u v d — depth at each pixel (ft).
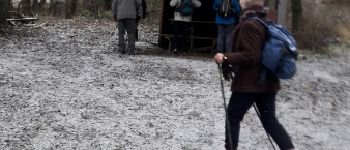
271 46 15.72
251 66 15.96
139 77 32.76
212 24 48.80
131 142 19.72
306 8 71.00
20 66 34.22
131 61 39.01
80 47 45.93
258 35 15.66
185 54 44.96
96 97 26.71
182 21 44.04
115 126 21.71
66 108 24.09
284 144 16.55
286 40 15.93
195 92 29.25
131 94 27.89
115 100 26.30
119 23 42.52
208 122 23.12
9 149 18.03
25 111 23.13
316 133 22.44
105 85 29.78
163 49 48.32
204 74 35.04
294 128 23.06
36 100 25.25
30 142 18.97
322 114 26.23
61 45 46.50
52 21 67.46
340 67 45.14
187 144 19.83
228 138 16.88
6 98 25.25
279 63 15.76
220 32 39.83
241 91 16.10
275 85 16.29
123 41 42.86
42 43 46.96
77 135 20.17
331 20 68.69
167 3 49.06
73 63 36.68
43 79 30.40
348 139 21.79
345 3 75.77
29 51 41.37
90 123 21.91
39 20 66.80
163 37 48.65
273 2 47.39
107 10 81.76
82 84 29.73
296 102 28.60
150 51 46.09
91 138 19.92
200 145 19.79
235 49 16.24
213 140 20.49
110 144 19.35
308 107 27.61
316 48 54.54
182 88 30.14
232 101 16.53
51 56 39.47
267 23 16.14
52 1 77.05
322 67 44.16
